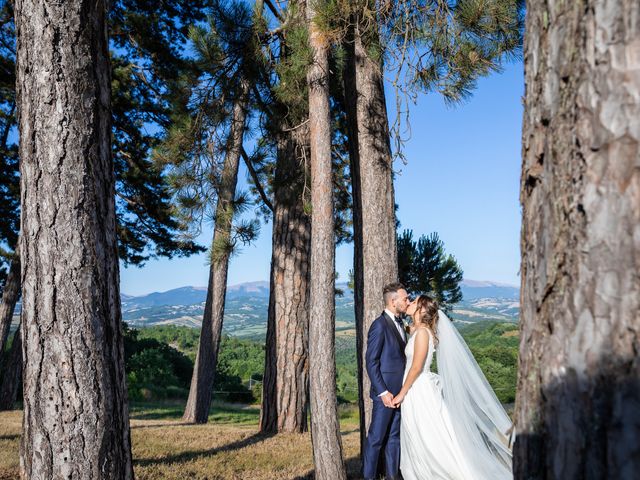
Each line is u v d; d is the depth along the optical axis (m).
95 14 3.45
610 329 1.06
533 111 1.35
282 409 11.08
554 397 1.17
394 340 5.72
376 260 6.77
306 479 6.46
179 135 8.80
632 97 1.07
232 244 9.06
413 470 5.32
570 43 1.21
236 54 8.38
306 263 11.59
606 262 1.08
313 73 6.37
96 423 3.17
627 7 1.09
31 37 3.32
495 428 5.26
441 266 14.81
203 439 9.56
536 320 1.27
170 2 14.88
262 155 10.73
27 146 3.31
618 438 1.01
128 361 30.97
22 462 3.20
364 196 6.95
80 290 3.21
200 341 14.98
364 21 6.61
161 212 16.50
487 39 6.34
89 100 3.37
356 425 13.98
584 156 1.14
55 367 3.15
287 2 7.80
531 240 1.33
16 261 16.75
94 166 3.36
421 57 6.54
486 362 23.02
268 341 11.59
